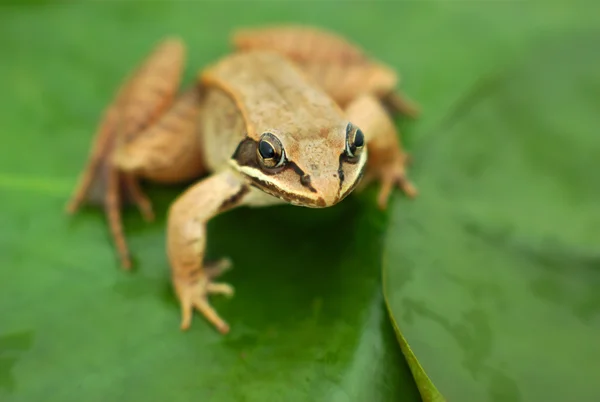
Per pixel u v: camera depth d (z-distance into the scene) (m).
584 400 0.21
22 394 0.22
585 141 0.23
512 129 0.24
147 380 0.22
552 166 0.23
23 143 0.25
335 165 0.22
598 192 0.23
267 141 0.22
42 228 0.24
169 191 0.24
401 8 0.27
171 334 0.22
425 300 0.22
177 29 0.27
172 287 0.23
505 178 0.23
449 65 0.26
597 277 0.22
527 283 0.22
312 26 0.27
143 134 0.24
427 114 0.25
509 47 0.26
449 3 0.27
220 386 0.22
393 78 0.25
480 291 0.22
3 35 0.27
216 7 0.28
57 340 0.22
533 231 0.23
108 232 0.24
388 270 0.22
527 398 0.21
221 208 0.23
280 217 0.24
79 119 0.25
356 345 0.22
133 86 0.24
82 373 0.22
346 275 0.23
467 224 0.23
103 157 0.24
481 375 0.21
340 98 0.24
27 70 0.26
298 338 0.22
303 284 0.23
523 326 0.22
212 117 0.24
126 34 0.27
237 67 0.24
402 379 0.22
